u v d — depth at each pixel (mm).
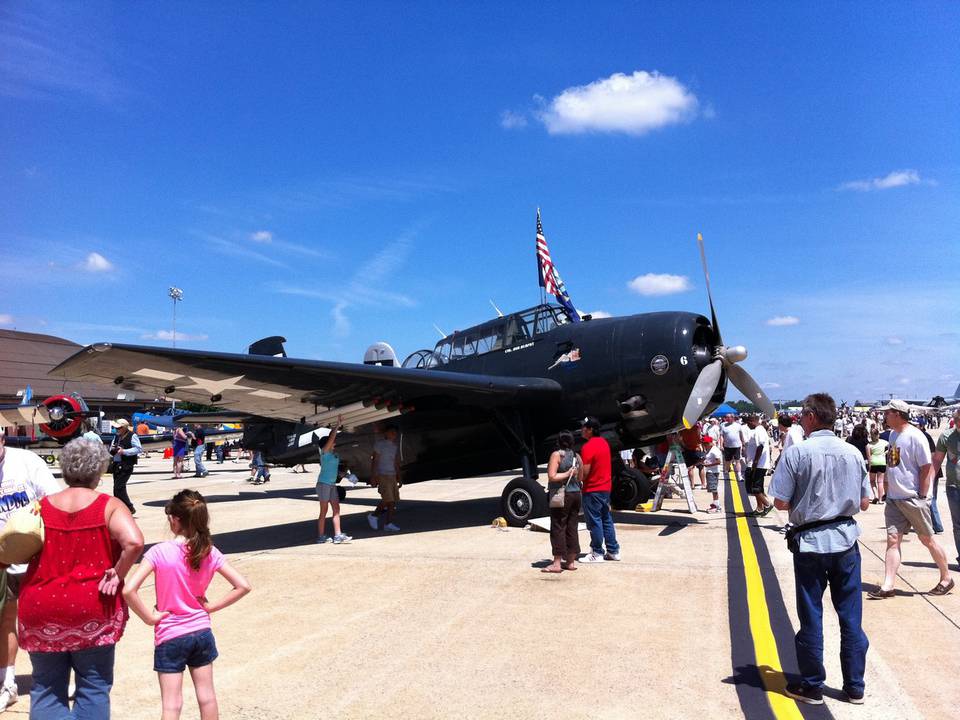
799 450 3736
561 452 6793
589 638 4688
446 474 11945
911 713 3426
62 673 2857
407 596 5973
